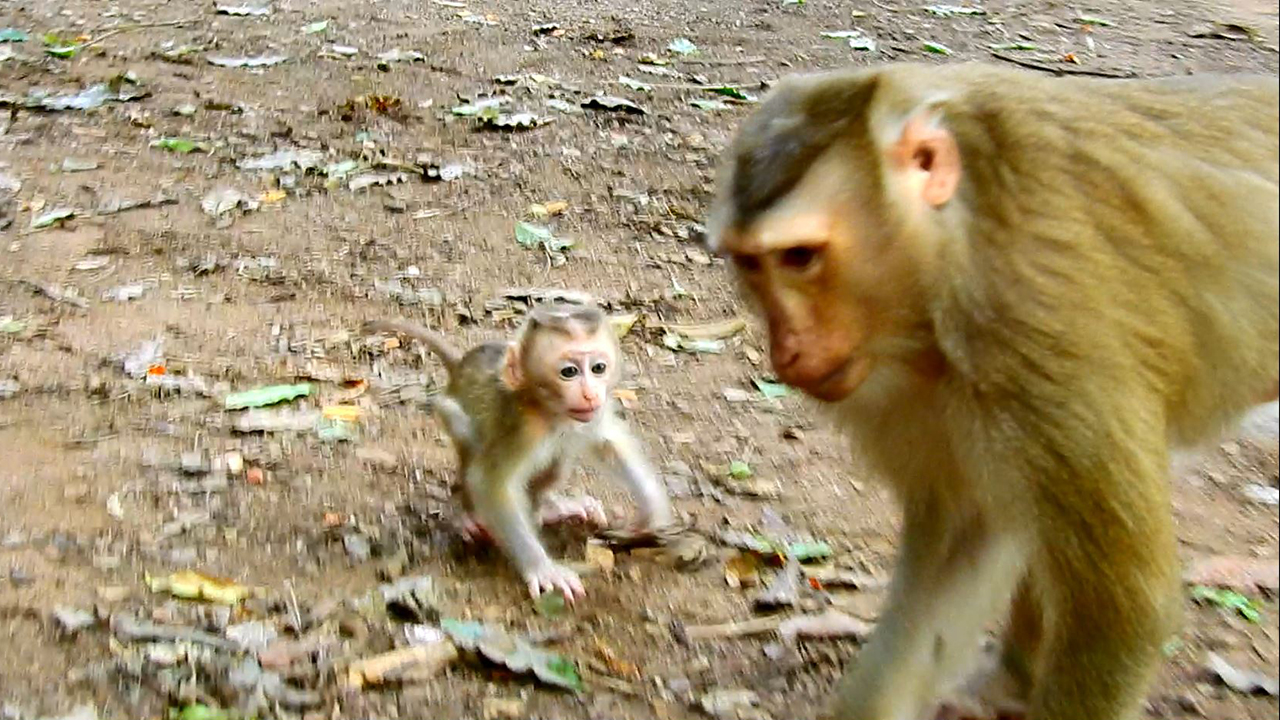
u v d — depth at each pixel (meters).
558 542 1.89
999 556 1.66
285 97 2.98
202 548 1.84
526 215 2.50
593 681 1.72
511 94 3.02
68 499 1.88
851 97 1.53
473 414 1.85
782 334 1.54
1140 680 1.55
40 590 1.76
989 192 1.53
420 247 2.41
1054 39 3.58
